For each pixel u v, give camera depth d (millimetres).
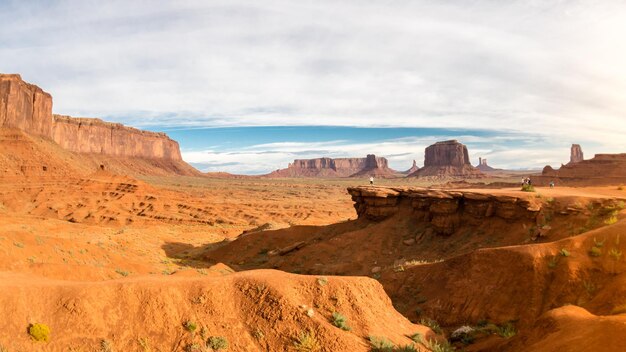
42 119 194250
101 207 125688
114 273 31688
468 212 49344
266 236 69312
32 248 32406
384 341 20375
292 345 18781
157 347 17578
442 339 25172
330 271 49562
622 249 27188
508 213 44594
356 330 21062
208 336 18484
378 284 25828
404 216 57500
